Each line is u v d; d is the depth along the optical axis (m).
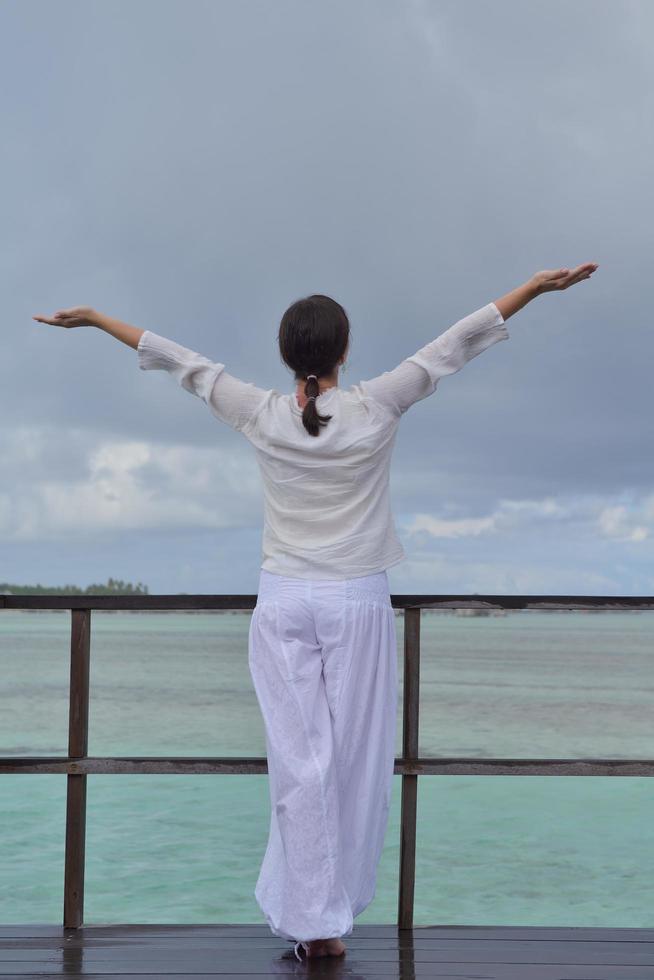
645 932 2.72
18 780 8.46
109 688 26.50
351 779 2.41
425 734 18.53
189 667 34.16
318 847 2.31
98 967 2.38
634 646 50.50
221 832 6.80
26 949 2.54
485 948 2.56
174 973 2.33
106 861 5.98
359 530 2.40
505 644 51.03
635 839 7.03
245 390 2.45
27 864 5.75
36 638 50.56
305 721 2.36
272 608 2.41
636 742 18.08
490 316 2.41
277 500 2.43
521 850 6.66
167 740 16.69
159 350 2.48
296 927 2.30
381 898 5.56
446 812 8.05
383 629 2.43
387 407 2.40
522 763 2.74
